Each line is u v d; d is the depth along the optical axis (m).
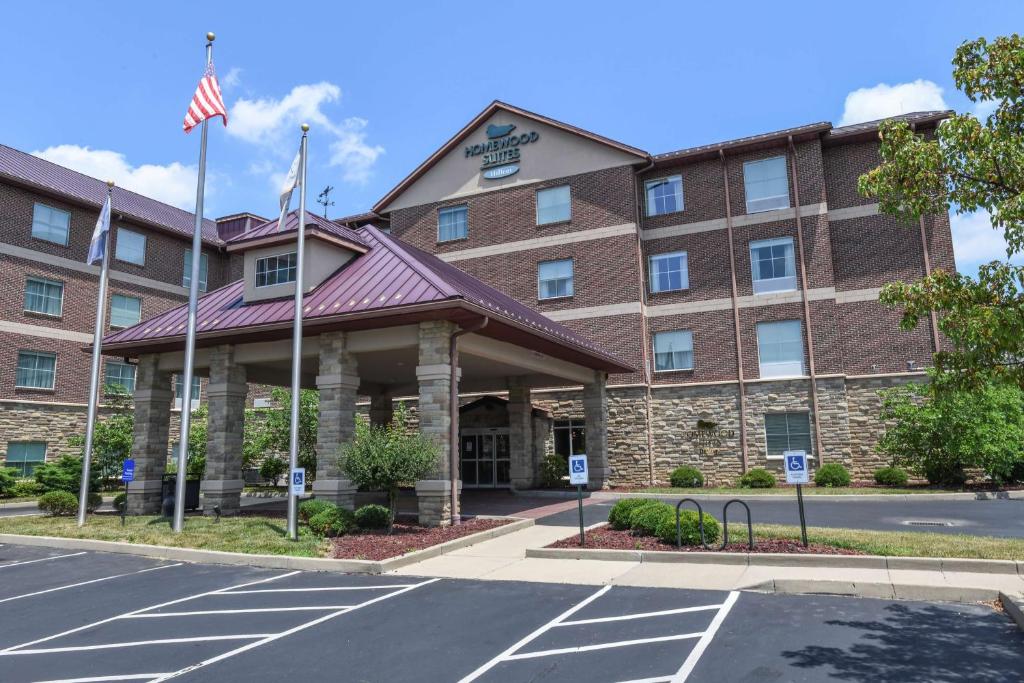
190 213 41.00
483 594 10.08
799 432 26.02
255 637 8.28
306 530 14.68
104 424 27.81
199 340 18.05
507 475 29.73
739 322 27.31
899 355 25.52
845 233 27.05
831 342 25.98
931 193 9.45
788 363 26.58
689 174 29.09
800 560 10.84
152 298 35.22
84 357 32.09
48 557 14.07
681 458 27.28
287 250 18.48
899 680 6.34
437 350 15.87
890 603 8.94
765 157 28.02
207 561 13.05
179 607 9.83
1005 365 8.42
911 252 26.06
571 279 29.41
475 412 29.28
